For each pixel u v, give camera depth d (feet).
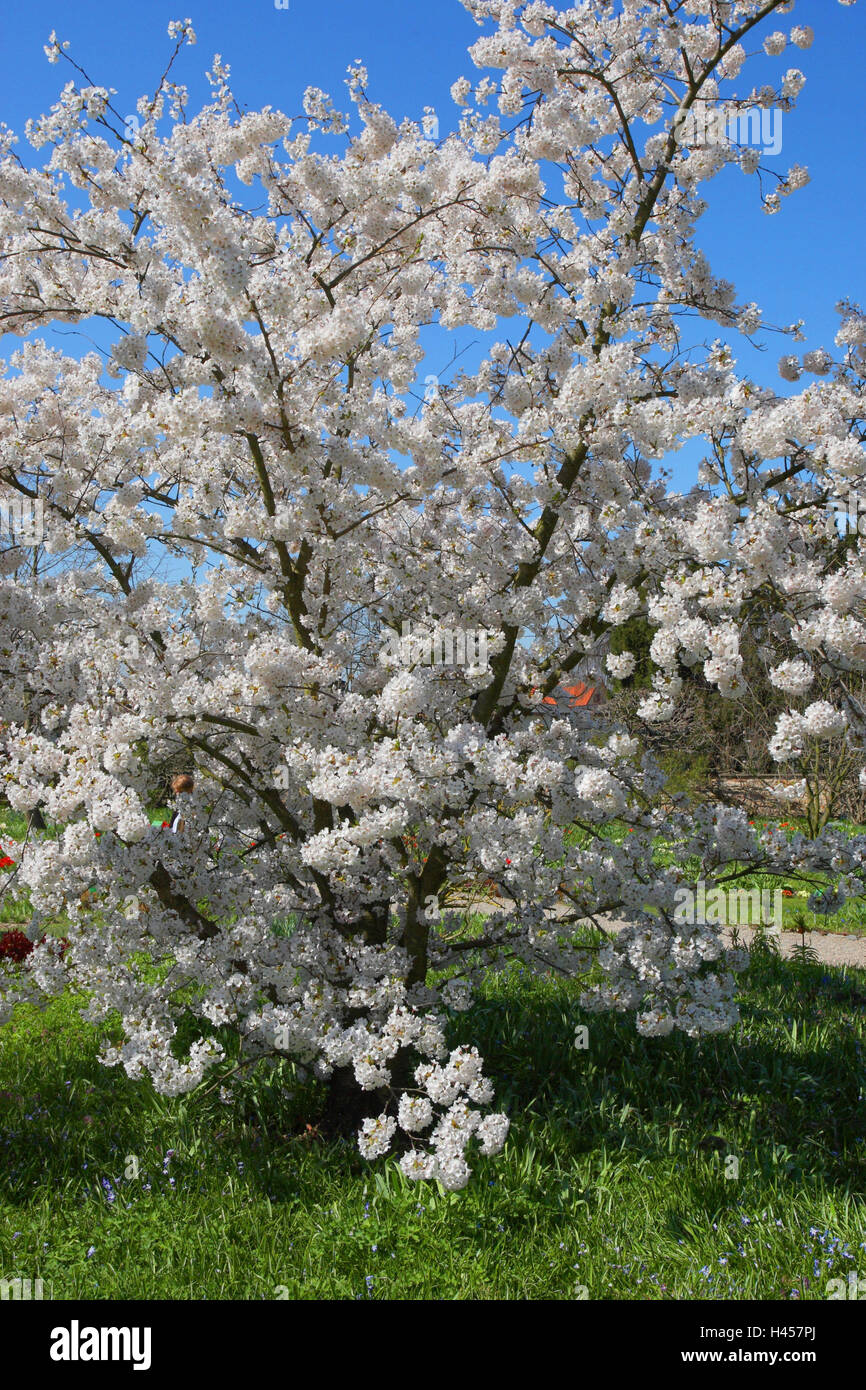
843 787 35.35
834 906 13.67
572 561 15.72
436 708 14.43
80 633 13.93
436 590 14.71
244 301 11.55
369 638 16.42
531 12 16.05
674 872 13.88
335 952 14.34
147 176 13.42
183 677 12.66
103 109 13.37
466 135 16.05
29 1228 11.47
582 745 14.85
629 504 14.92
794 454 12.92
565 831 15.25
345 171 14.05
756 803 35.91
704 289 16.55
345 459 13.04
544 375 14.98
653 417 12.91
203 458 13.78
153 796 15.71
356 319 11.80
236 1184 12.54
